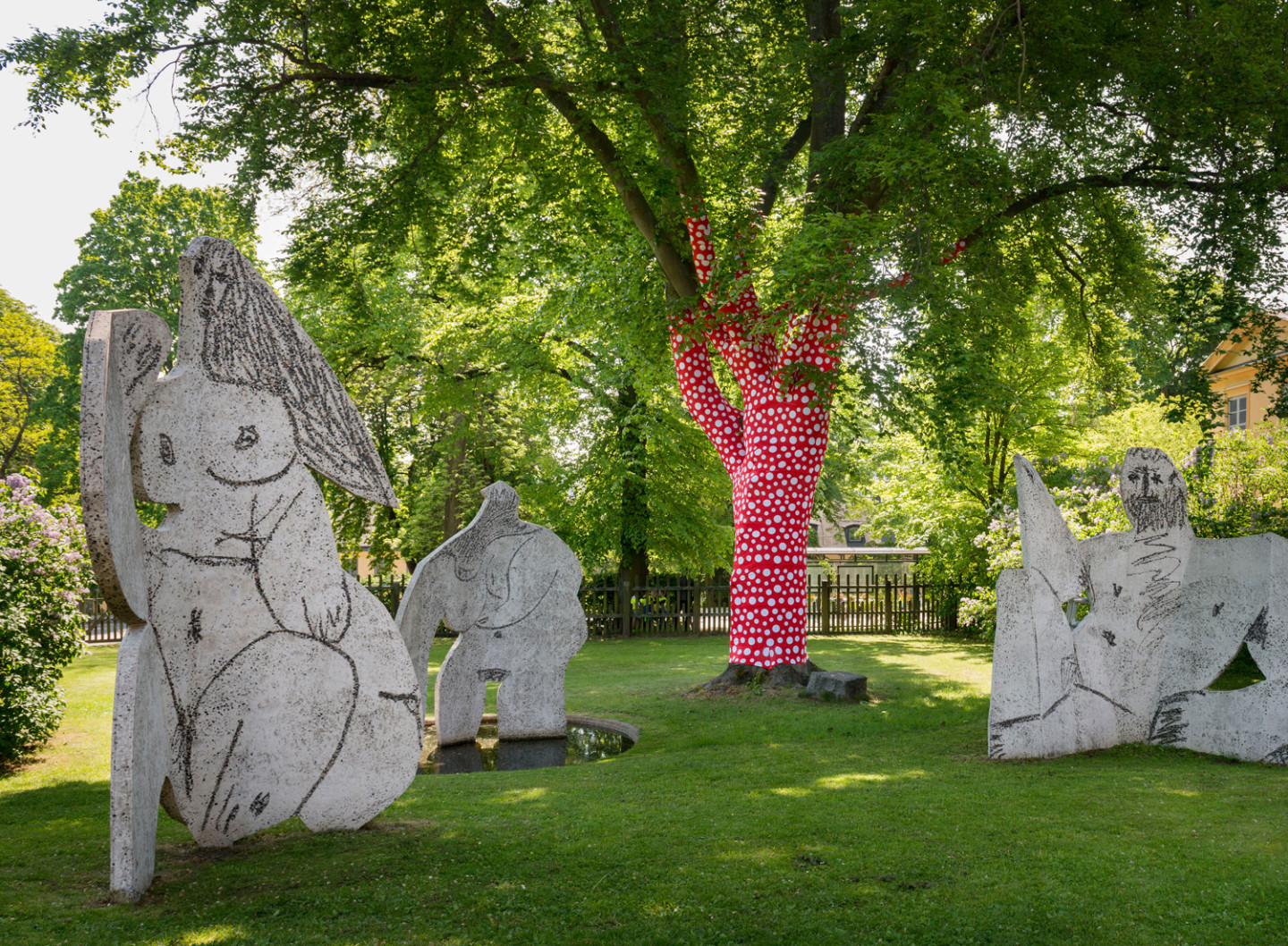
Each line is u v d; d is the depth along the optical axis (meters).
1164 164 12.10
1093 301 16.28
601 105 12.91
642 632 26.39
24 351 33.88
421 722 6.42
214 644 5.72
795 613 13.93
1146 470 9.47
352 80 12.95
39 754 9.57
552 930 4.41
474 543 11.25
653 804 7.13
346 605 6.22
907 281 11.80
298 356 6.21
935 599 26.34
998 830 6.16
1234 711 9.02
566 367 25.45
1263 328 12.01
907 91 11.59
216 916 4.58
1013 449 24.06
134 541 5.12
